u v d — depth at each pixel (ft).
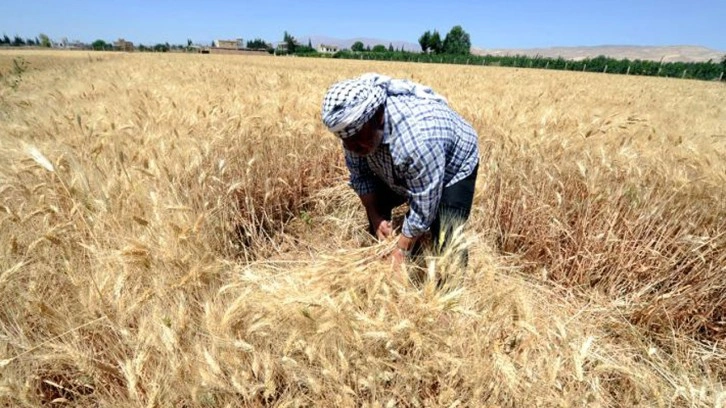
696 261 9.04
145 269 6.66
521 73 77.97
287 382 5.79
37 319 6.14
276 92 22.53
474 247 8.58
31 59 107.96
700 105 35.53
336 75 48.49
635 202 9.66
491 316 6.06
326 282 6.59
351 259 7.21
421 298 5.71
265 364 5.49
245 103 17.53
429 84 35.60
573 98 31.86
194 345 5.70
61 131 13.10
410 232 6.93
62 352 5.68
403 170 6.41
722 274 8.45
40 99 22.30
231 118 13.14
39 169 8.92
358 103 5.56
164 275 6.69
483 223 11.21
